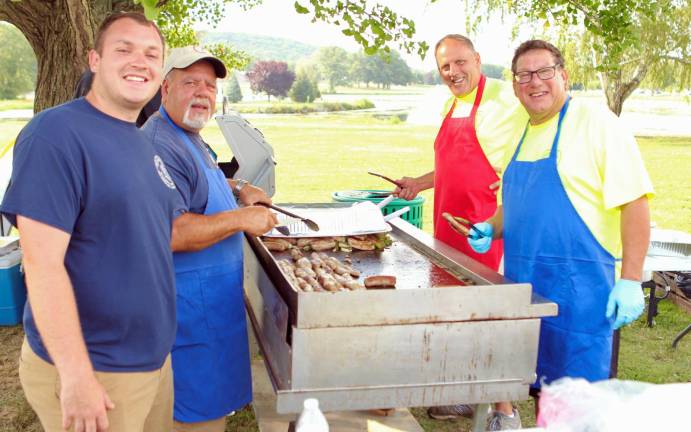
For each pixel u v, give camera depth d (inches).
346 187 570.9
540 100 95.5
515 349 78.4
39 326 61.1
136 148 68.7
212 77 97.3
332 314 71.6
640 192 89.0
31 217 59.6
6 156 224.1
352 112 2336.4
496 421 114.3
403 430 125.6
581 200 93.2
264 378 139.4
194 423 99.1
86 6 172.2
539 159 96.8
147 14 69.1
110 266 65.9
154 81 69.3
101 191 63.9
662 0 398.6
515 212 100.8
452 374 76.9
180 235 88.6
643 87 857.5
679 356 174.1
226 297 98.7
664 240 170.9
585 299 93.9
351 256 107.0
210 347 97.5
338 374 73.5
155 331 71.2
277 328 83.0
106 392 68.7
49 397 69.1
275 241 110.3
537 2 215.5
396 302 73.2
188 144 96.0
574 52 695.7
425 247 109.3
